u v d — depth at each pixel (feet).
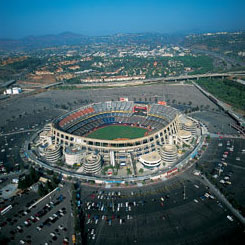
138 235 586.45
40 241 583.99
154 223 619.26
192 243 556.92
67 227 621.31
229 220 614.34
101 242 572.92
